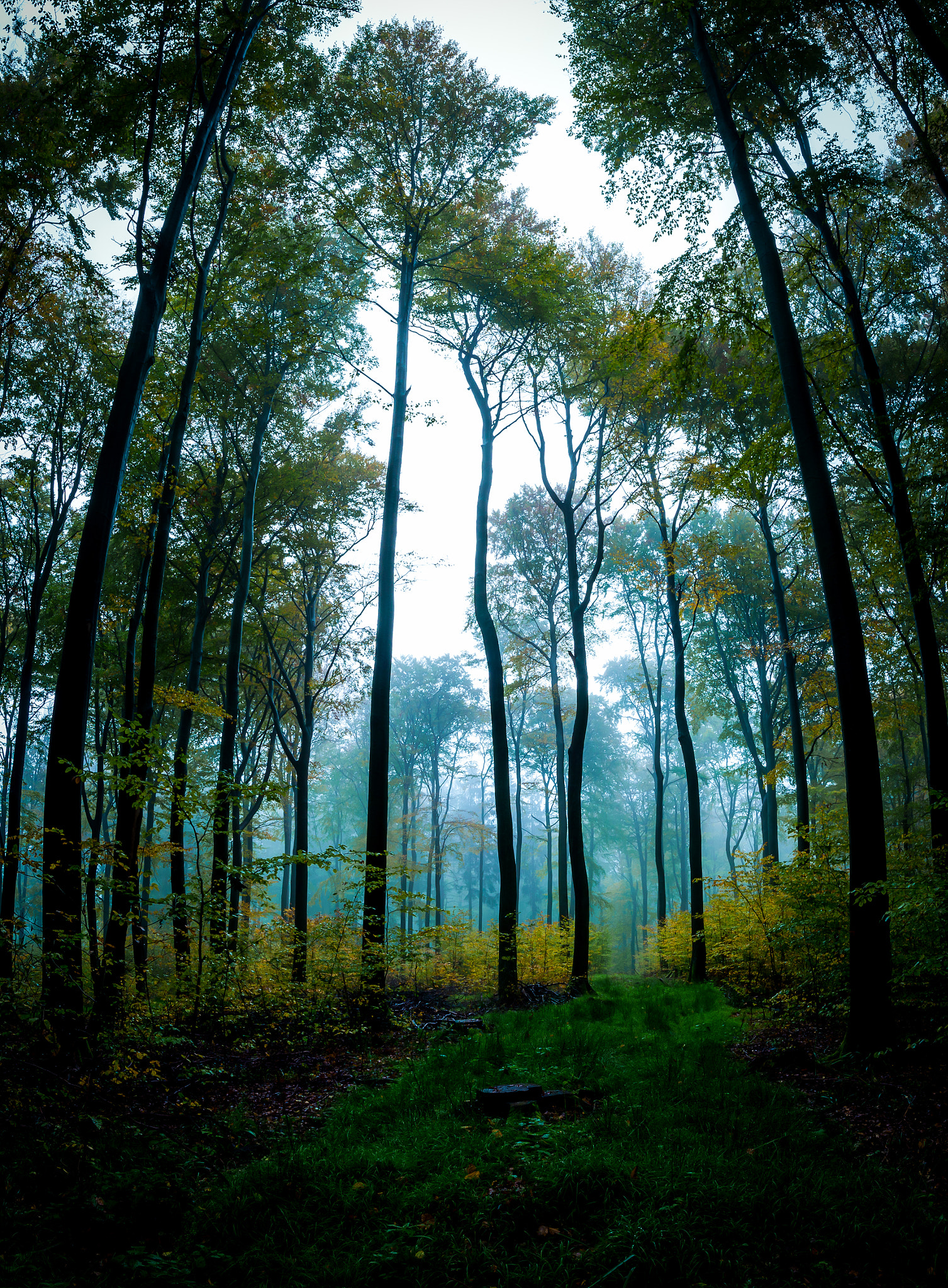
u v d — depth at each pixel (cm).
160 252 922
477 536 1559
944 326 1548
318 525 1953
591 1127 531
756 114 1129
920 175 1273
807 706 2031
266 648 2106
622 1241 370
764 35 1001
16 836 689
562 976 1733
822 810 1327
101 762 1939
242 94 1166
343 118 1367
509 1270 357
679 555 1712
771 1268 360
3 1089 509
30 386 1631
